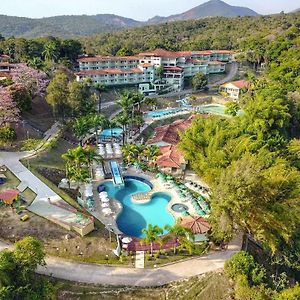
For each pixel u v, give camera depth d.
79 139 98.94
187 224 58.22
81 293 45.56
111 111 135.12
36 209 59.69
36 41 174.50
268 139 86.94
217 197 54.41
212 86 175.62
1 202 59.66
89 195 69.62
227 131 79.88
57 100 103.81
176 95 161.88
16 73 112.62
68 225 55.50
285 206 53.31
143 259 52.62
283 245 56.84
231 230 53.88
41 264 44.97
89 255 52.06
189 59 186.50
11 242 51.97
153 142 100.75
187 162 84.31
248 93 139.38
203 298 46.88
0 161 75.75
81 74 149.12
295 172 59.31
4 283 39.88
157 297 46.38
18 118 92.31
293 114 112.25
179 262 52.62
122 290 46.56
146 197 72.00
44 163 77.62
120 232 60.06
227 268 49.34
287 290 45.47
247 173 53.50
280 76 151.12
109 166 86.31
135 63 176.88
